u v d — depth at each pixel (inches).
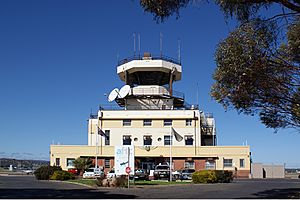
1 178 1866.4
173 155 2321.6
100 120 2409.0
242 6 457.4
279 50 500.7
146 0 445.1
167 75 2516.0
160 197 871.7
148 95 2455.7
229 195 906.1
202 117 2487.7
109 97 2460.6
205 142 2517.2
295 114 565.6
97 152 2337.6
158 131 2381.9
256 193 959.0
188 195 921.5
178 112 2393.0
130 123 2399.1
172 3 449.7
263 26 470.3
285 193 938.1
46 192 979.3
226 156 2303.2
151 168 2331.4
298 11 421.1
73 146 2354.8
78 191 1035.9
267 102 542.0
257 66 484.7
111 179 1242.0
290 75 515.5
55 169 1728.6
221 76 515.2
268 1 435.5
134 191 1071.6
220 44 500.4
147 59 2477.9
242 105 546.6
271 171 2453.2
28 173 2763.3
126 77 2502.5
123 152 1270.9
